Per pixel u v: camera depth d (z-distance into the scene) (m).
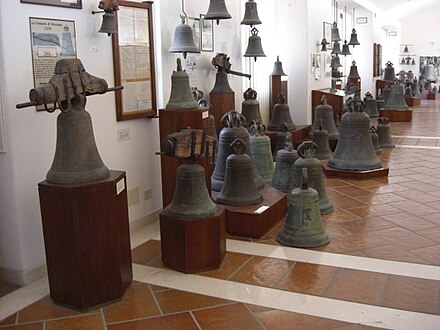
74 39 3.40
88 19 3.52
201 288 3.06
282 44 8.19
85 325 2.67
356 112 5.92
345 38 12.73
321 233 3.77
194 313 2.76
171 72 4.65
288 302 2.85
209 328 2.60
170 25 4.60
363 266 3.32
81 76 2.74
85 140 2.79
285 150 4.93
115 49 3.80
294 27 8.07
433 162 6.70
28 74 3.06
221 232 3.37
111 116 3.86
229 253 3.61
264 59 7.55
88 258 2.78
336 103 8.23
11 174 3.06
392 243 3.73
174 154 3.21
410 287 2.99
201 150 3.27
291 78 8.24
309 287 3.03
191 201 3.29
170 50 4.46
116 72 3.83
